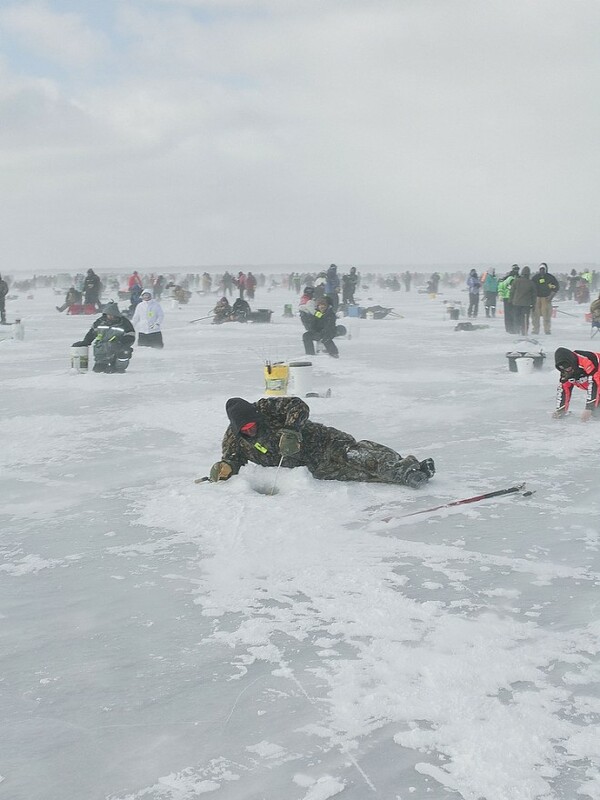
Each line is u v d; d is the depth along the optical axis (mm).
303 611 3807
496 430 8398
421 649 3357
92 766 2607
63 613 3885
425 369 14320
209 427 8844
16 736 2795
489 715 2830
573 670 3154
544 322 22391
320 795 2428
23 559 4699
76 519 5488
